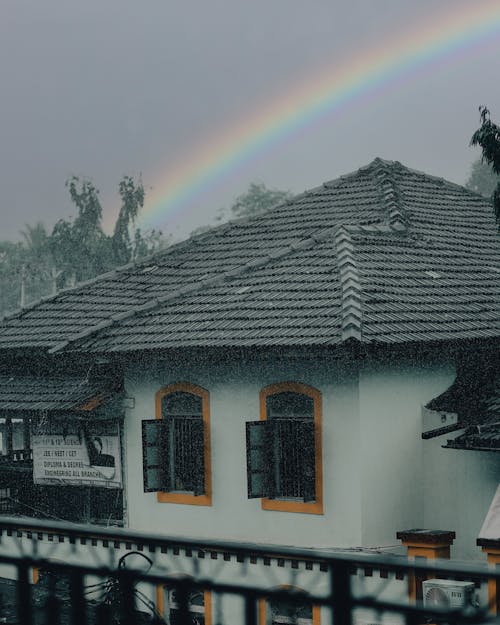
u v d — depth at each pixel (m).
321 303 18.66
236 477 18.84
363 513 17.30
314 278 20.02
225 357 18.53
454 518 17.94
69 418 20.89
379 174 25.56
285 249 21.98
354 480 17.36
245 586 5.18
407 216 23.25
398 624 14.17
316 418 17.80
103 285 24.36
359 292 18.61
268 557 5.38
